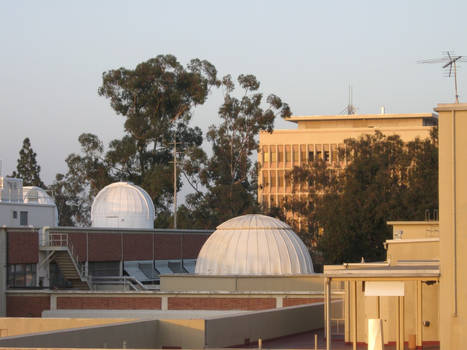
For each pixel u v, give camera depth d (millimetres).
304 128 148625
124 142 105688
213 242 63438
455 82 41156
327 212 83875
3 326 34469
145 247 74312
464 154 26297
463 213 26297
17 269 60250
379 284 27203
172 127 109375
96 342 30031
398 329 31734
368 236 81375
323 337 39531
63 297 55969
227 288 57094
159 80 106500
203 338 33219
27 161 126938
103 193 87812
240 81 104000
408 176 87438
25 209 71438
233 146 103562
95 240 67875
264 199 144125
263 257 61281
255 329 37344
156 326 33688
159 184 101125
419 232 49969
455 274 26359
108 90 107125
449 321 26344
